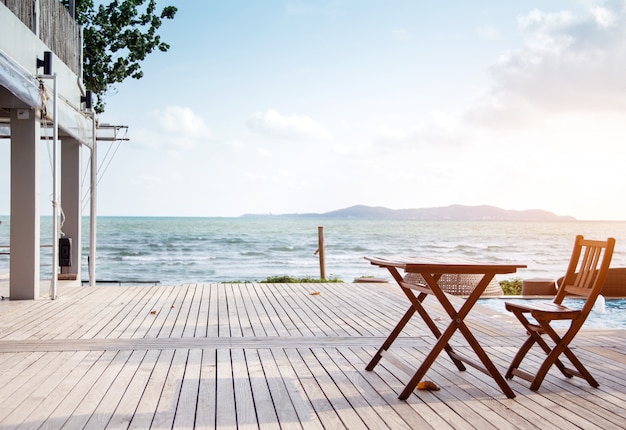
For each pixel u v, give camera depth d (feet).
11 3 22.18
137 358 14.51
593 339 17.76
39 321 19.61
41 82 24.04
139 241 151.94
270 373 13.16
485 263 11.89
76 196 31.73
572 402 11.37
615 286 31.73
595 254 12.82
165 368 13.56
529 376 12.26
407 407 10.92
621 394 11.94
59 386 12.06
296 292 28.60
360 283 33.01
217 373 13.15
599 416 10.57
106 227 194.08
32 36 24.17
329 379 12.73
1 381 12.40
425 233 194.80
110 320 19.97
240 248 139.85
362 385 12.30
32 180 24.48
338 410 10.69
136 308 22.77
